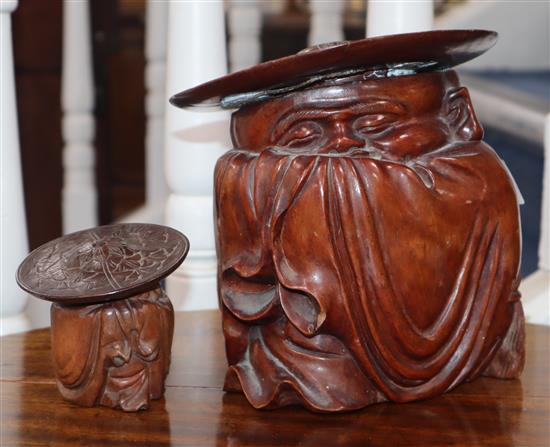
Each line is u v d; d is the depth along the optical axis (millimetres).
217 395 1079
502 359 1093
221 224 1054
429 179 1016
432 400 1059
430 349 1026
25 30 1945
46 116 1979
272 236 1007
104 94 2105
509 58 1703
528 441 978
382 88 1012
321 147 1014
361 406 1026
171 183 1348
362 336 1012
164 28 1692
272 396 1030
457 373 1049
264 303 1042
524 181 1706
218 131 1321
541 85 1705
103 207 2119
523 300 1354
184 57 1296
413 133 1021
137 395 1047
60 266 1060
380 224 999
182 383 1107
